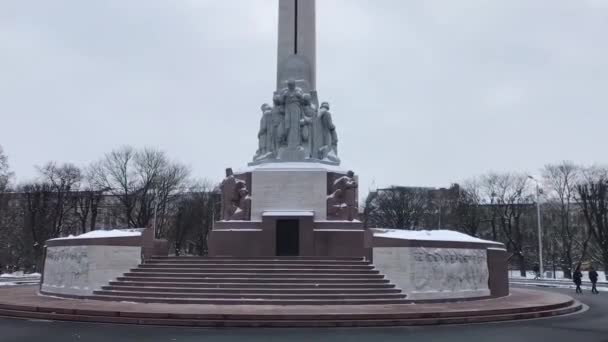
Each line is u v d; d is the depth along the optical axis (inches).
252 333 610.5
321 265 943.0
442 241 923.4
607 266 2405.3
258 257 991.6
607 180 2491.4
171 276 915.4
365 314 684.1
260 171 1262.3
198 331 623.5
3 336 585.6
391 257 903.7
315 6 1449.3
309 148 1333.7
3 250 2896.2
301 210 1231.5
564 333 627.5
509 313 778.8
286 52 1416.1
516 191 2933.1
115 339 565.6
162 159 2923.2
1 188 2443.4
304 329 643.5
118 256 949.2
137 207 2992.1
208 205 2987.2
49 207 2758.4
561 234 2824.8
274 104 1370.6
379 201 3432.6
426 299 879.1
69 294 956.0
